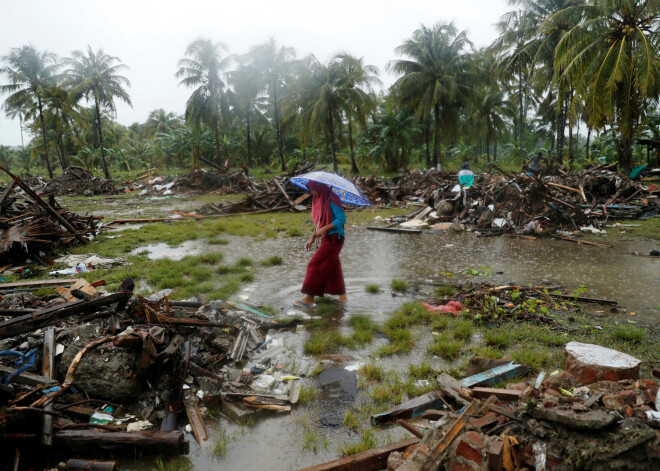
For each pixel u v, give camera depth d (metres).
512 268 7.82
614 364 3.24
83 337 3.63
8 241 7.94
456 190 14.23
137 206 19.83
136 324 3.80
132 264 7.98
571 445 2.24
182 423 3.24
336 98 36.19
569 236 10.79
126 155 55.72
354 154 43.28
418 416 3.23
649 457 2.04
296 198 17.72
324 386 3.72
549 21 21.98
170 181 28.14
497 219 11.95
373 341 4.68
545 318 5.13
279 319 5.21
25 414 2.75
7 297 4.86
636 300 5.89
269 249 9.75
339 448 2.91
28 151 71.25
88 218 11.52
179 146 50.69
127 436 2.80
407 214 15.66
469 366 3.87
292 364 4.14
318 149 50.91
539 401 2.58
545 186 11.98
